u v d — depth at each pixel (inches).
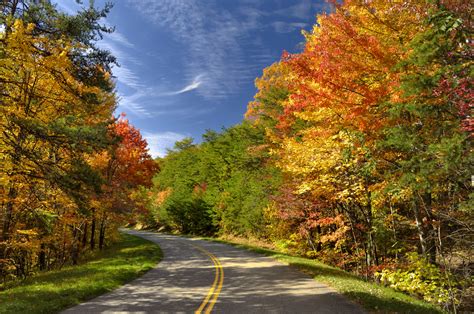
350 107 399.5
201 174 2337.6
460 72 282.5
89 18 525.0
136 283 529.7
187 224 2316.7
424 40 297.7
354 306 352.5
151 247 1136.2
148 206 2768.2
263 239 1444.4
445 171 310.0
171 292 448.1
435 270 443.8
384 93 373.1
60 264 924.0
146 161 1155.3
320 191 625.6
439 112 317.4
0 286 538.6
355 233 759.7
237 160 1598.2
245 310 339.9
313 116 475.8
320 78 390.9
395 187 392.2
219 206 1867.6
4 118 442.3
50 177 458.9
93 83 544.7
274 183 989.2
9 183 509.7
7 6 476.1
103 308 360.2
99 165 950.4
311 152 548.4
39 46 473.7
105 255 1005.8
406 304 355.3
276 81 1000.2
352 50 386.0
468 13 268.7
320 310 335.3
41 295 412.8
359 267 738.2
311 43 433.7
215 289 465.7
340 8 394.3
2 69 434.9
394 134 345.7
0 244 559.8
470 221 429.4
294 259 794.2
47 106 522.3
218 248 1206.3
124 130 1114.7
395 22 378.9
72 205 592.7
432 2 276.4
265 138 1039.6
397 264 519.5
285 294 420.8
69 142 456.4
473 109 288.8
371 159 421.4
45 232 620.7
